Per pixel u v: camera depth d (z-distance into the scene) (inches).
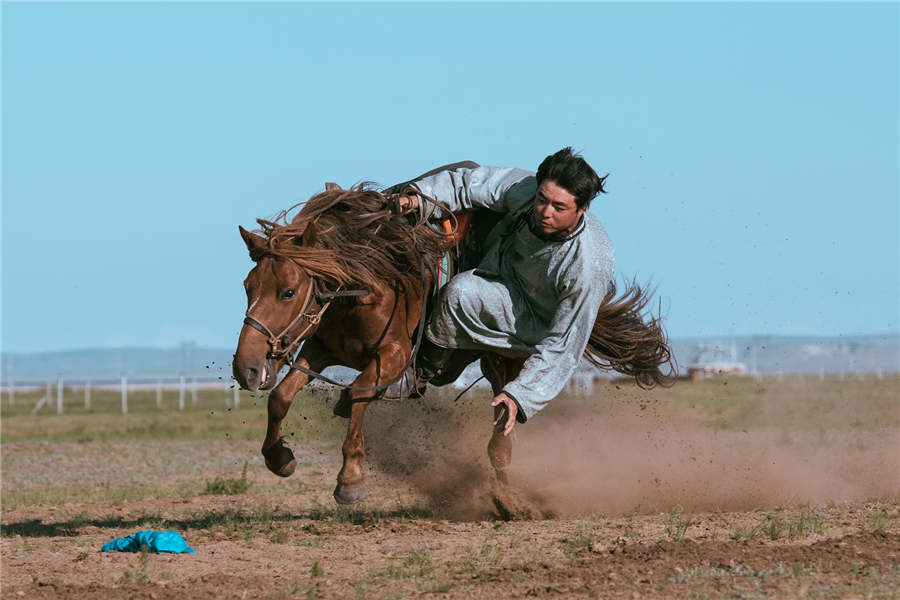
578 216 421.1
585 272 424.5
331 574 349.7
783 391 1776.6
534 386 424.2
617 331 480.1
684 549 355.6
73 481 788.6
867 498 510.6
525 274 436.1
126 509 577.0
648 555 350.6
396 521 466.3
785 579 311.9
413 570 347.3
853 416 1189.1
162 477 805.2
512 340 443.2
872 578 310.3
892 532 388.5
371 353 430.3
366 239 420.2
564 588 310.0
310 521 487.8
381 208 432.1
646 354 491.5
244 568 363.3
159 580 346.6
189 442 1149.7
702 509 495.2
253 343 387.5
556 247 425.1
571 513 486.9
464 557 368.2
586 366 501.7
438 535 422.0
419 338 435.8
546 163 415.2
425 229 432.5
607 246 434.3
